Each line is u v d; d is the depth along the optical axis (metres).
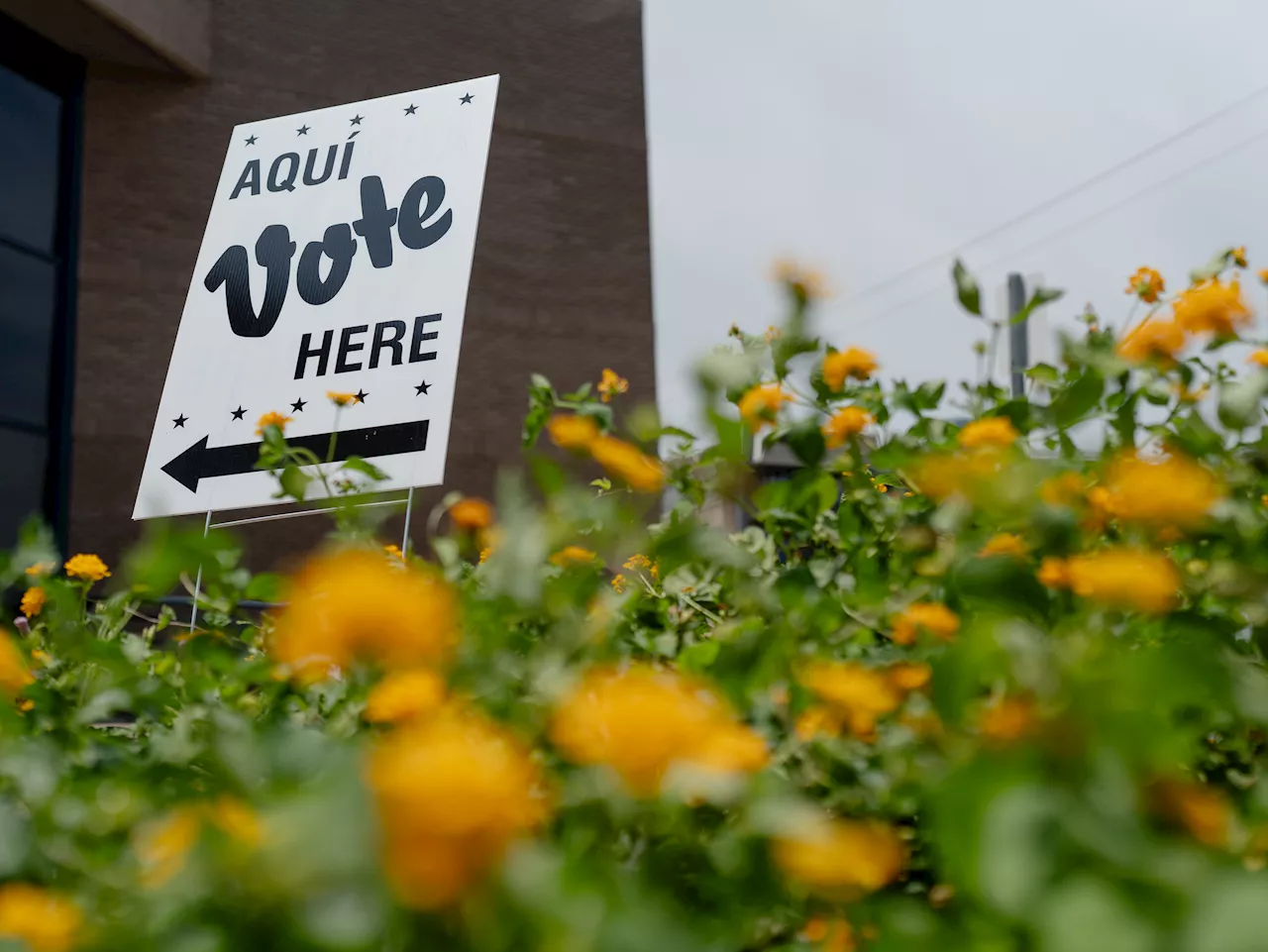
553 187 11.11
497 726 0.74
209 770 0.72
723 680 0.87
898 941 0.45
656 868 0.58
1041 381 1.35
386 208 3.37
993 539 0.96
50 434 8.60
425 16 10.75
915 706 0.84
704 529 1.11
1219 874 0.35
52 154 8.91
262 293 3.37
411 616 0.50
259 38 9.96
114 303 9.03
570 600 1.02
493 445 10.42
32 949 0.43
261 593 1.30
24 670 0.91
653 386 11.20
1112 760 0.42
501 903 0.39
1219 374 1.30
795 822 0.51
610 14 11.60
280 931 0.40
